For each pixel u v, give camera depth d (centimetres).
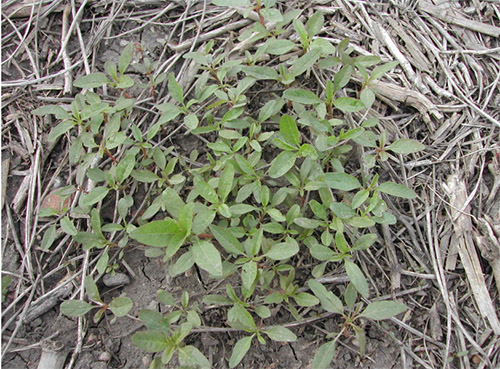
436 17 50
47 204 42
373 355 38
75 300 37
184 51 48
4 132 44
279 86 46
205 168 41
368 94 42
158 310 39
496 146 43
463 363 37
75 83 42
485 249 39
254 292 39
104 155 43
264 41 47
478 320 38
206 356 38
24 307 39
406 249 41
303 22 48
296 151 39
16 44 48
